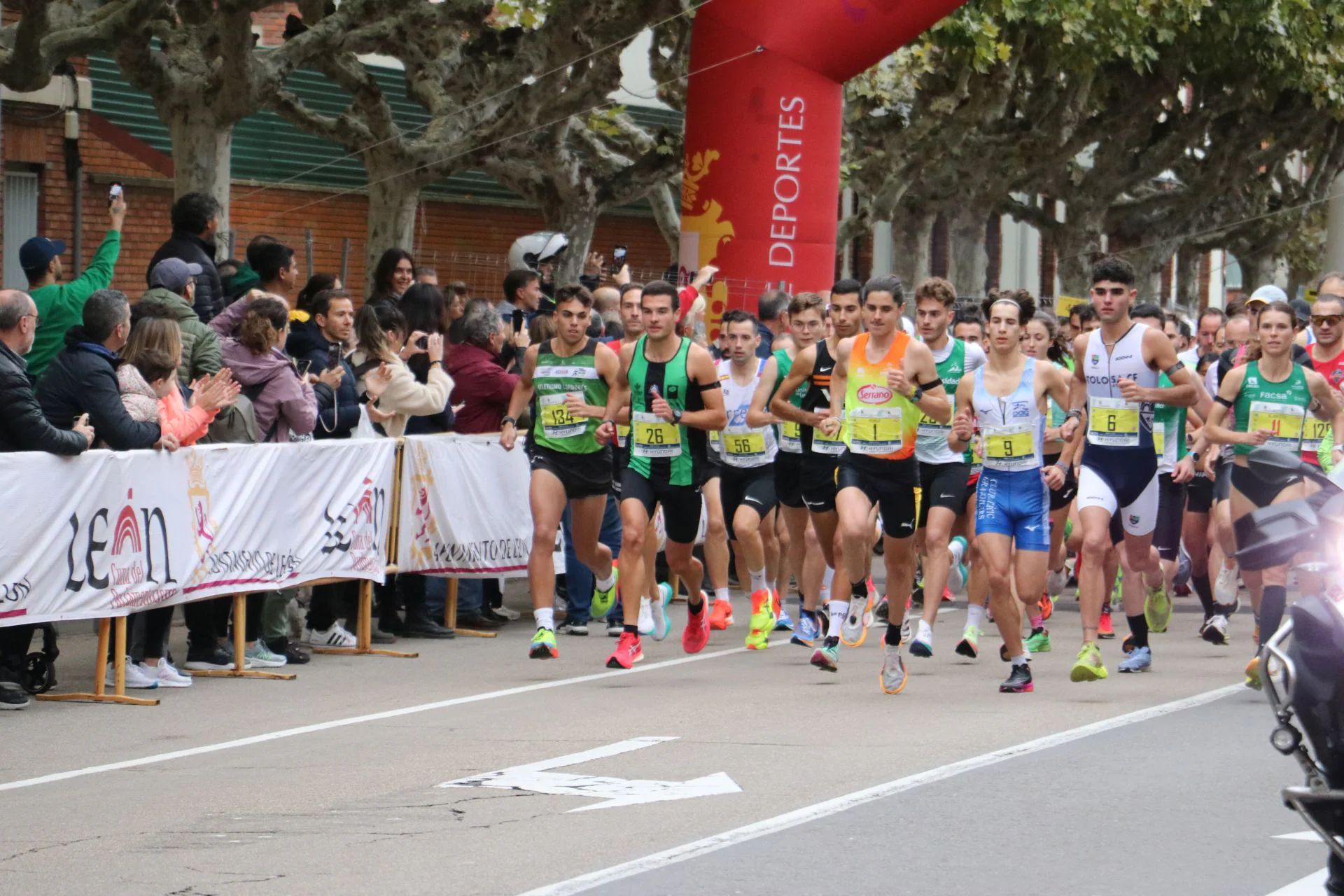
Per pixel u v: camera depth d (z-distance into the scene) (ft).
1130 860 30.99
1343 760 24.12
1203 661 58.65
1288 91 164.66
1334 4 143.74
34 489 45.80
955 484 51.70
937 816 34.32
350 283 128.26
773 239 91.76
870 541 55.72
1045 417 51.67
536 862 30.99
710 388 55.01
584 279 89.20
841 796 36.11
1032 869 30.32
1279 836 32.71
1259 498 54.24
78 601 47.44
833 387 51.98
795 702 49.29
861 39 89.40
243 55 78.38
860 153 134.51
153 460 49.75
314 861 31.27
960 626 69.31
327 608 60.54
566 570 66.59
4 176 107.65
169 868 30.96
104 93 114.42
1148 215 176.24
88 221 113.80
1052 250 209.77
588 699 50.21
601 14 91.91
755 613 61.87
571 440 56.18
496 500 65.82
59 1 80.18
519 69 92.63
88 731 45.14
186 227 62.49
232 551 53.16
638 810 35.12
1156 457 53.42
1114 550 64.64
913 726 44.86
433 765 40.27
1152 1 121.49
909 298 142.20
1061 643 64.28
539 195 108.88
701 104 92.38
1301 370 53.88
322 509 56.95
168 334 50.72
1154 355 52.13
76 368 48.65
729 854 31.37
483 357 66.90
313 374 59.77
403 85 134.41
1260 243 198.08
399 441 60.75
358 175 128.36
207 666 55.42
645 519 55.67
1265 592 50.96
